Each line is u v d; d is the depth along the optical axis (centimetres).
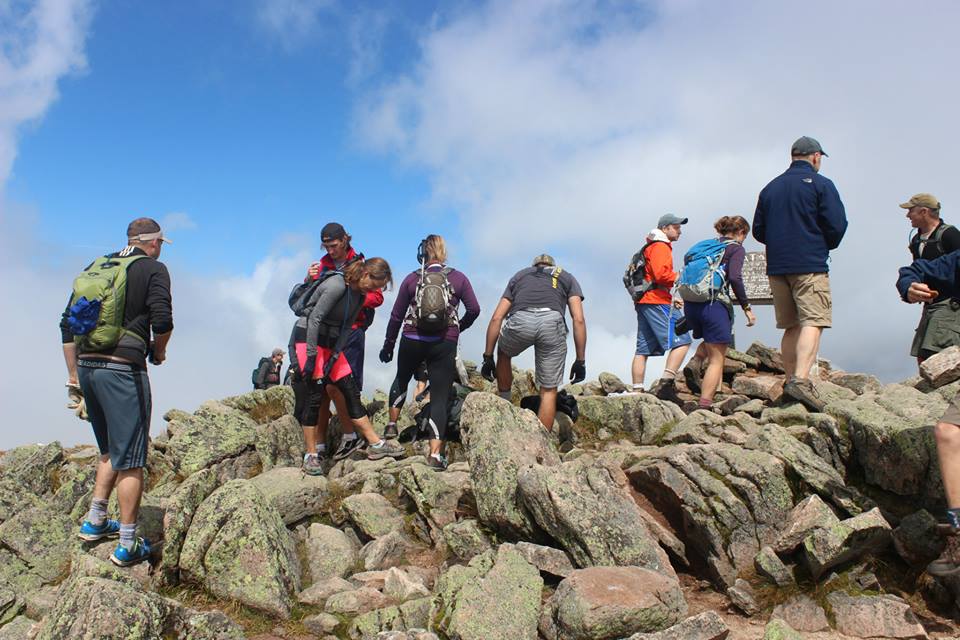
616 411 896
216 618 465
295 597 547
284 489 694
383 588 554
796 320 782
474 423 668
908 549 518
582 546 534
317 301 775
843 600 484
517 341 804
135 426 563
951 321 761
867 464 597
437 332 781
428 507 674
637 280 1004
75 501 765
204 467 771
